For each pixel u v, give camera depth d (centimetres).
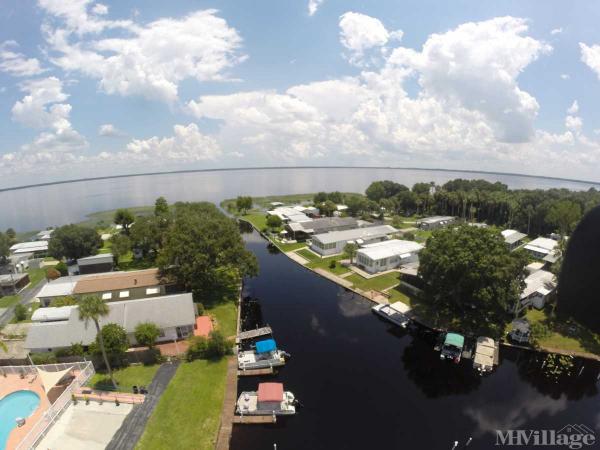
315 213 15575
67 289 6750
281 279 8019
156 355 4631
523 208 12062
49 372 4081
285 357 4906
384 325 5847
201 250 6531
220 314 6069
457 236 5528
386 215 15812
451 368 4703
